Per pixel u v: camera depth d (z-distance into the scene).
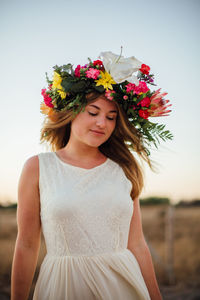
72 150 2.23
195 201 17.00
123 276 2.02
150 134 2.33
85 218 1.99
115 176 2.20
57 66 2.16
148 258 2.22
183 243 9.91
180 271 7.61
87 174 2.10
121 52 2.10
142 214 13.46
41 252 7.93
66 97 2.21
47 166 2.11
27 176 2.08
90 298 1.93
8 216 12.77
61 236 1.98
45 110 2.36
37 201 2.08
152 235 10.57
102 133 2.11
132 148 2.43
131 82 2.12
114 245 2.05
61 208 1.96
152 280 2.19
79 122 2.12
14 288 1.99
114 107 2.14
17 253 2.02
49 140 2.48
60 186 2.03
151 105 2.25
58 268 1.97
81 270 1.95
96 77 2.07
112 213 2.05
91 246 1.98
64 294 1.94
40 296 1.99
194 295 6.08
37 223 2.09
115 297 1.96
